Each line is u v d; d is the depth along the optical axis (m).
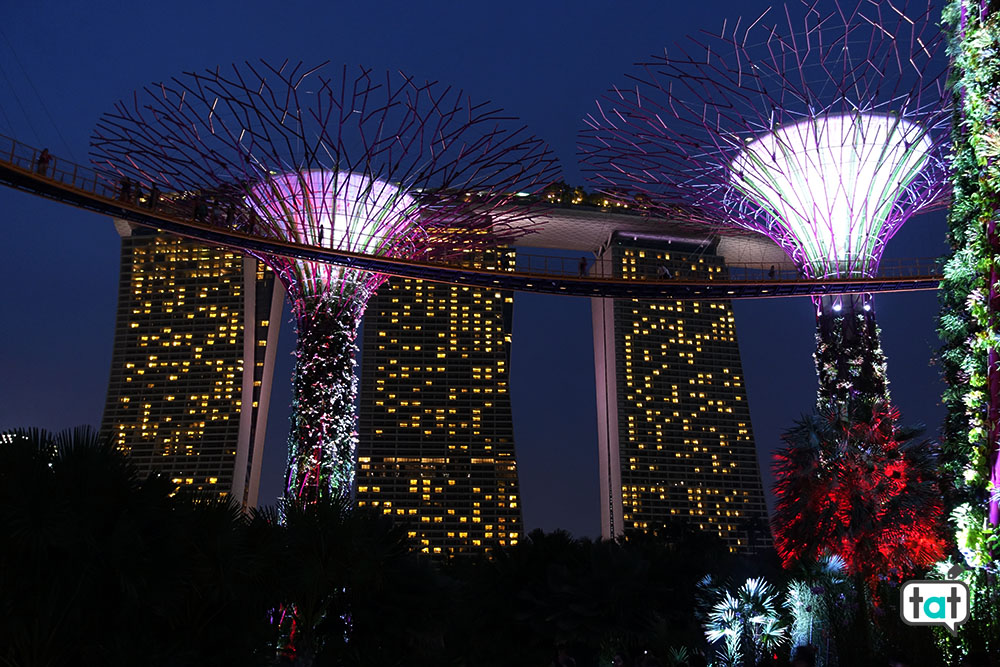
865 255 50.09
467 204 50.72
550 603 40.81
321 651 28.03
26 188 46.38
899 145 47.62
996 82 18.70
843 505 36.34
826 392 49.06
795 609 33.09
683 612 42.41
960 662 20.41
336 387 46.47
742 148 51.16
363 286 49.41
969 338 19.41
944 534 34.41
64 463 17.95
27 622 16.64
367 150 48.25
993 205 18.61
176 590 18.64
